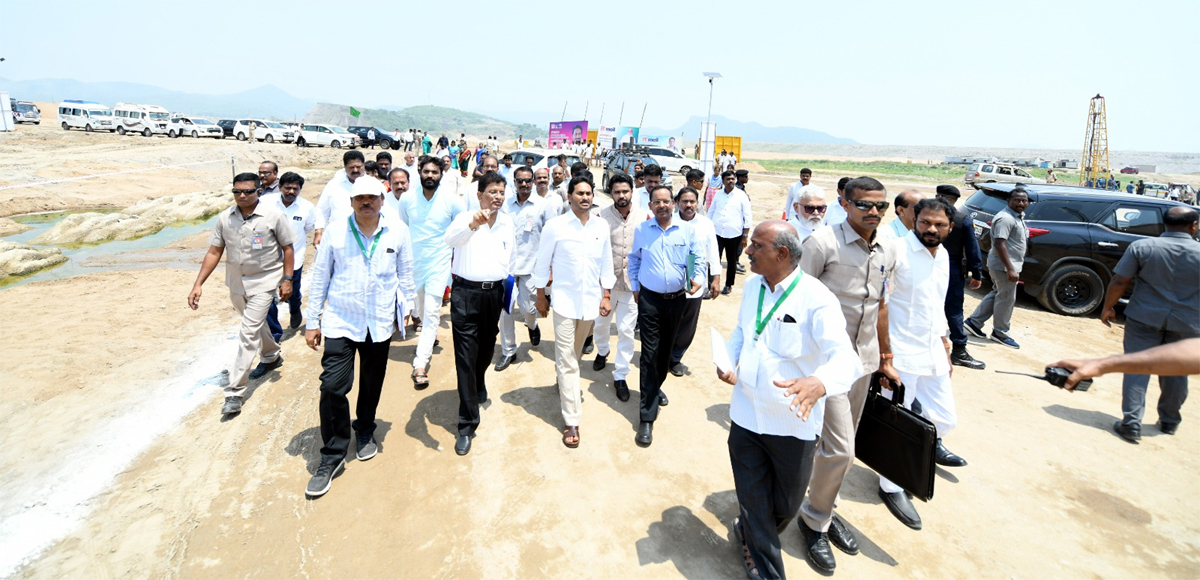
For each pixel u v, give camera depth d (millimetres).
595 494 3504
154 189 16859
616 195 4742
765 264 2533
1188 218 4258
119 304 6727
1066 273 7488
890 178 49500
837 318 2469
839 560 3031
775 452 2590
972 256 5484
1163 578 3008
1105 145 50719
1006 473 3951
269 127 35625
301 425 4176
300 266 5859
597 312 4086
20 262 8203
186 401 4492
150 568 2803
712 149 21922
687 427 4387
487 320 4098
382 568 2859
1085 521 3467
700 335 6617
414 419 4336
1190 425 4762
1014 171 37281
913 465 3002
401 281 3770
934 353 3662
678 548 3068
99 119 35656
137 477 3504
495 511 3312
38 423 4062
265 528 3107
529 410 4539
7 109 32812
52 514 3154
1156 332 4469
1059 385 1698
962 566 3037
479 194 3859
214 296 7250
